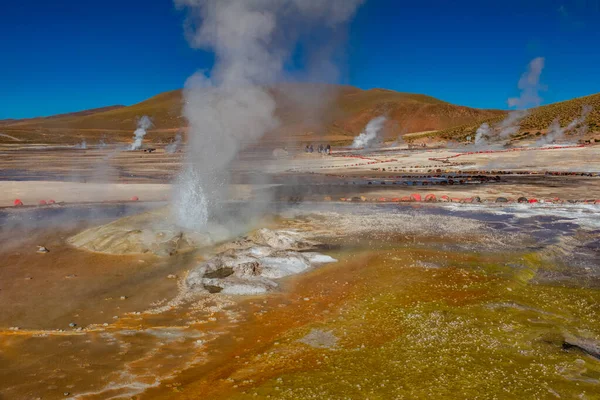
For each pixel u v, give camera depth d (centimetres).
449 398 479
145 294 861
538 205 1880
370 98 15900
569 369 540
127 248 1140
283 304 802
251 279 916
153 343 657
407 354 584
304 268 1010
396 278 912
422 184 2722
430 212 1741
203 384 538
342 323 700
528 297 803
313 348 617
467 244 1223
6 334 688
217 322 730
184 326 716
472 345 605
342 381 521
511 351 588
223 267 1008
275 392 504
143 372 573
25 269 1007
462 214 1695
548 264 1052
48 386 541
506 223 1512
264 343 648
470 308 739
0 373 573
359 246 1212
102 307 797
